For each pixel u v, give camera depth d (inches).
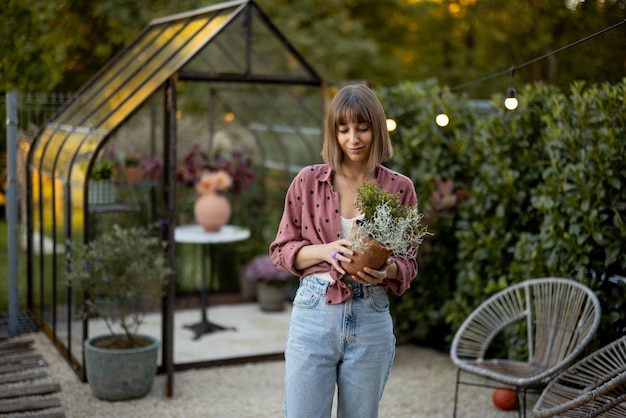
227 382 175.0
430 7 485.1
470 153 192.2
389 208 84.7
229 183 226.7
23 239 240.7
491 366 142.9
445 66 517.3
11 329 207.0
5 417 146.6
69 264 176.2
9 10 265.1
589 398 102.3
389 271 90.0
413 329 208.1
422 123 197.0
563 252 155.0
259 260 245.9
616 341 124.4
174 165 170.1
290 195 95.9
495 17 456.4
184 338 213.2
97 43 360.8
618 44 212.2
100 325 214.8
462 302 186.2
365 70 472.7
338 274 88.8
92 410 153.3
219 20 188.7
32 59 274.5
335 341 89.8
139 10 359.9
